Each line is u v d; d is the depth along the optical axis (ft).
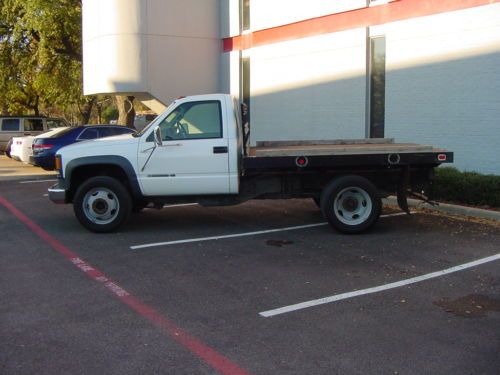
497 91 34.71
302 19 47.96
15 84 91.09
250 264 22.61
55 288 19.58
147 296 18.71
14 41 79.66
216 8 58.85
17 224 31.12
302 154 27.20
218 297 18.57
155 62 56.49
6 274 21.30
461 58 36.50
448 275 20.89
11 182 51.26
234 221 31.58
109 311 17.29
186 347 14.58
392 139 33.65
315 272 21.43
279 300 18.25
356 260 23.12
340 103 45.34
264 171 27.99
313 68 47.55
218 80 59.72
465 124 36.60
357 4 42.88
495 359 13.79
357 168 28.37
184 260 23.26
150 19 55.98
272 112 52.49
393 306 17.63
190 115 27.96
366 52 42.78
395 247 25.21
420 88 39.19
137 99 64.49
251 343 14.83
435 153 27.63
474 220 30.91
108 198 28.37
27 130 78.23
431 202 29.25
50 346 14.66
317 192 28.89
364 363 13.61
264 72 53.11
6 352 14.30
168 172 27.91
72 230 29.37
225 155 27.76
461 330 15.65
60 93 91.66
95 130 54.80
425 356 13.97
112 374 13.10
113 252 24.63
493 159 35.17
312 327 15.93
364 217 27.78
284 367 13.42
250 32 54.90
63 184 28.40
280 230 29.09
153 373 13.14
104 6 56.49
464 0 36.09
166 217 32.91
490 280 20.25
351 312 17.12
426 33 38.50
